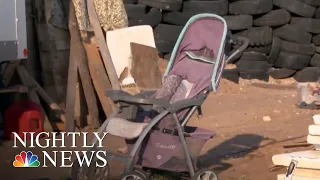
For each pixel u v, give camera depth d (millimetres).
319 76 13766
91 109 8836
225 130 9109
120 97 5730
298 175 5824
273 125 9516
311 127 6129
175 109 5727
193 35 6371
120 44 8859
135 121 5969
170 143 5793
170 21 13109
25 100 8695
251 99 11688
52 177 6691
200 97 5977
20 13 7984
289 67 13695
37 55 9422
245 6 13289
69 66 8766
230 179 6707
